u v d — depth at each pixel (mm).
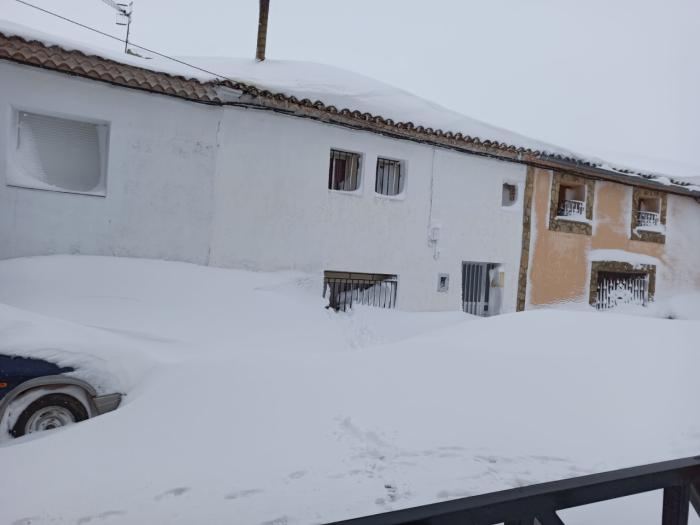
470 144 12961
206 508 3246
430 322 12070
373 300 12148
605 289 16484
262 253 10508
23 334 4992
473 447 4145
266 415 4512
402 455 3988
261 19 14016
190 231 9875
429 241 12695
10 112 8523
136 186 9438
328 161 11250
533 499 1427
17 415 4664
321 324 10312
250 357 5727
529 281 14438
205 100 9805
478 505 1349
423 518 1265
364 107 11734
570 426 4527
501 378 5305
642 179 16125
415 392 5020
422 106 13453
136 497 3367
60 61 8570
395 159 12367
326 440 4195
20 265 8422
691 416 4723
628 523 3176
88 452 3951
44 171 9070
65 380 4871
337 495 3424
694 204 18266
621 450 4152
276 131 10594
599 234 15906
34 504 3271
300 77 12641
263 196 10492
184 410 4551
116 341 5441
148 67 9234
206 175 10000
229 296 9680
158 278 9297
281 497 3391
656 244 17297
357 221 11633
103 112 9133
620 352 5984
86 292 8578
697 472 1711
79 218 9055
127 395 5105
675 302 17500
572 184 15562
